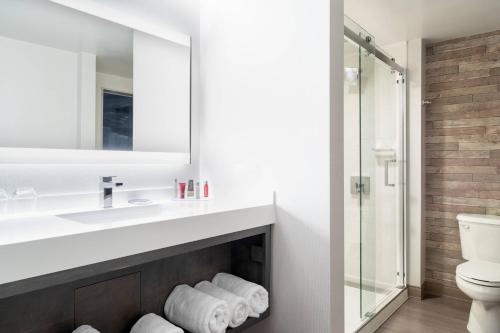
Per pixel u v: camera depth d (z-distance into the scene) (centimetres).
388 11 246
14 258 85
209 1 208
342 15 169
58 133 147
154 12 187
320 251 159
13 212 133
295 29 168
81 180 156
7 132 132
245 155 189
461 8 242
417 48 301
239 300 155
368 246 233
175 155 196
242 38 191
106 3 165
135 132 176
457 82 299
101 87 163
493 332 227
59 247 94
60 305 127
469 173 293
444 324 250
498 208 280
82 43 156
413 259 302
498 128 280
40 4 143
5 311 114
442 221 306
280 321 174
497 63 281
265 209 169
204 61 210
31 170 140
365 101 227
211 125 206
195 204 180
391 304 267
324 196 158
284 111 172
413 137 303
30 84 139
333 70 160
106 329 140
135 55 177
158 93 188
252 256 180
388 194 275
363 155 224
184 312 150
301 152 166
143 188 182
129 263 112
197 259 177
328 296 157
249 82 187
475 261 258
